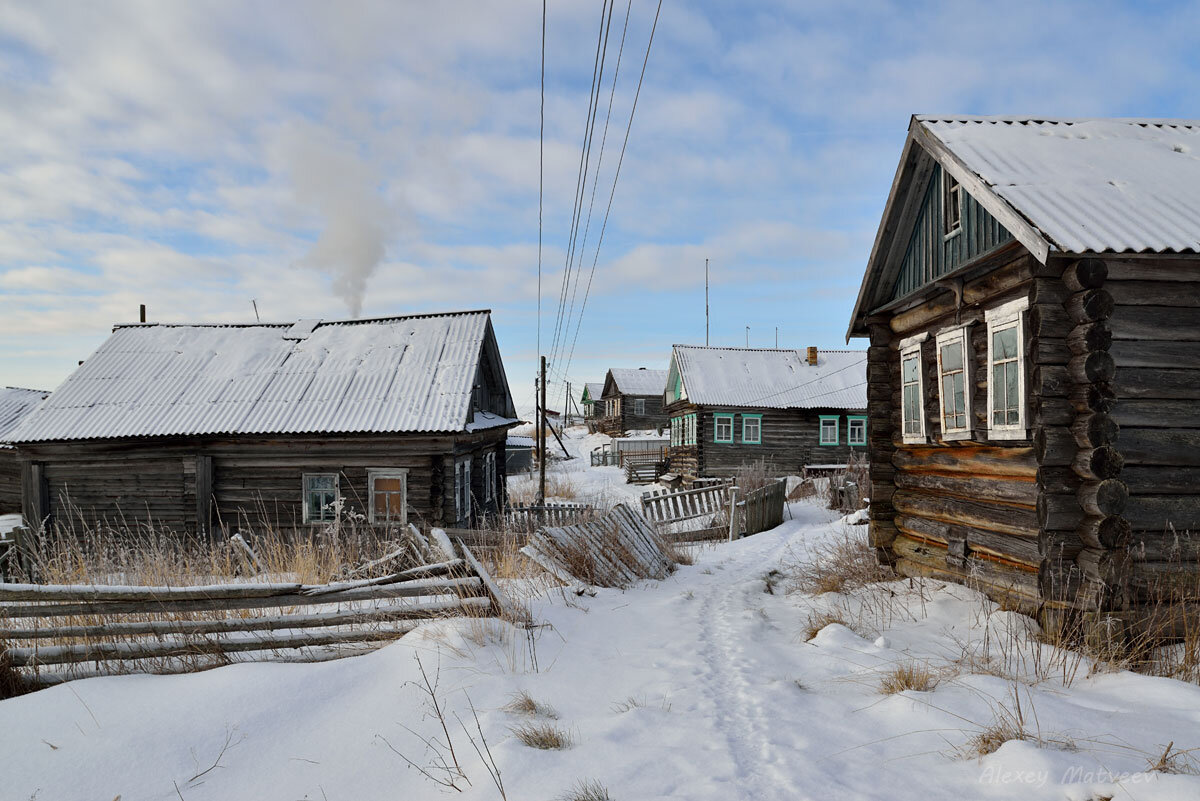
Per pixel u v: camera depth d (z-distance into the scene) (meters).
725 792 2.90
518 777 3.06
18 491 19.03
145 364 15.71
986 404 6.69
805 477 27.12
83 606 4.68
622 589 8.78
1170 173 6.59
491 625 5.41
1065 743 3.20
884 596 7.36
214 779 3.26
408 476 13.25
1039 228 5.48
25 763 3.31
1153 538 5.41
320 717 3.91
